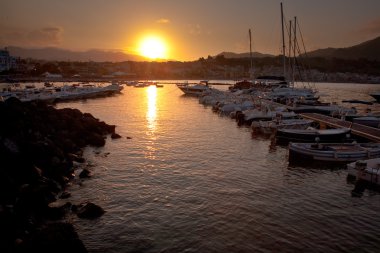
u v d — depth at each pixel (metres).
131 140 44.88
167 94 131.25
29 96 90.06
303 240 19.44
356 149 36.56
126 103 95.94
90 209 22.42
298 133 43.06
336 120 54.38
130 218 22.09
